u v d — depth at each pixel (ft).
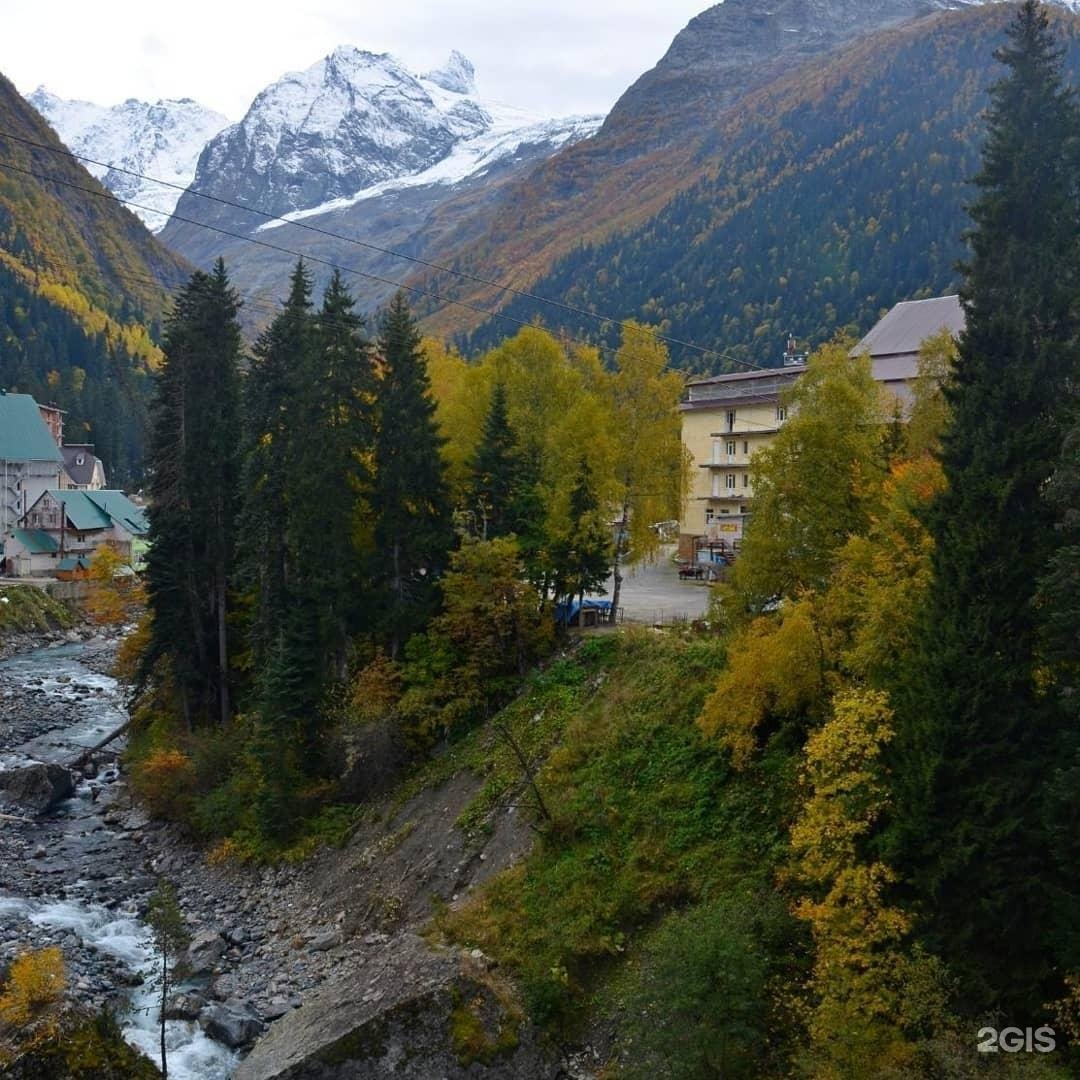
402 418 159.63
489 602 149.69
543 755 131.13
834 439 108.27
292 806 144.05
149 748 181.16
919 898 78.48
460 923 105.60
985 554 78.79
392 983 95.40
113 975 108.88
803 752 101.19
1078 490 72.18
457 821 127.95
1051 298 79.15
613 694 134.62
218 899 132.57
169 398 180.04
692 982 77.61
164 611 179.01
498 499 164.45
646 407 164.55
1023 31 82.89
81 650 300.81
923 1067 69.00
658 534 170.50
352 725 148.77
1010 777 75.36
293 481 155.43
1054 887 73.00
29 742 201.36
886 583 91.15
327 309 159.74
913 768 79.25
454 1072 86.63
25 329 627.46
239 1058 95.14
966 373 84.12
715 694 106.11
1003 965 75.51
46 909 126.00
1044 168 81.15
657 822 107.55
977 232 84.58
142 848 151.02
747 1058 78.84
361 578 160.86
